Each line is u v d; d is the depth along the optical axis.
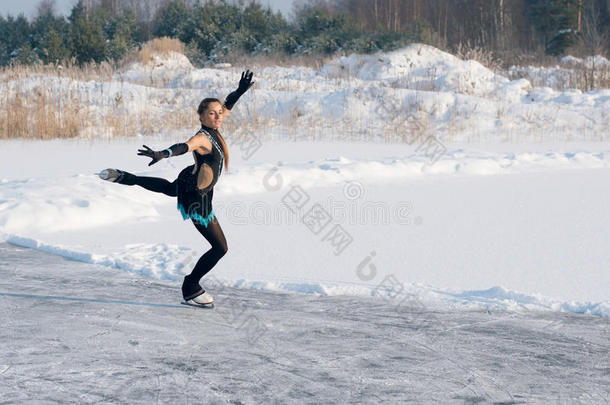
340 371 6.95
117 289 9.94
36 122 32.84
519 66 57.75
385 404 6.18
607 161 26.44
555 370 7.02
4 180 18.42
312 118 37.94
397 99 39.53
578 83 49.44
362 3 94.38
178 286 10.17
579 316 8.84
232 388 6.49
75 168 22.97
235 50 59.19
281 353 7.45
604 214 16.27
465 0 89.94
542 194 19.27
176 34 67.56
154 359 7.21
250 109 38.44
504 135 36.28
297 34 61.66
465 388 6.55
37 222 14.34
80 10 91.62
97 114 35.72
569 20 78.31
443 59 52.69
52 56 56.94
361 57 52.03
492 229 14.60
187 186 8.57
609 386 6.63
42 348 7.46
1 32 90.81
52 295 9.55
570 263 11.62
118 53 57.50
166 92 40.31
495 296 9.59
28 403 6.09
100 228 14.45
